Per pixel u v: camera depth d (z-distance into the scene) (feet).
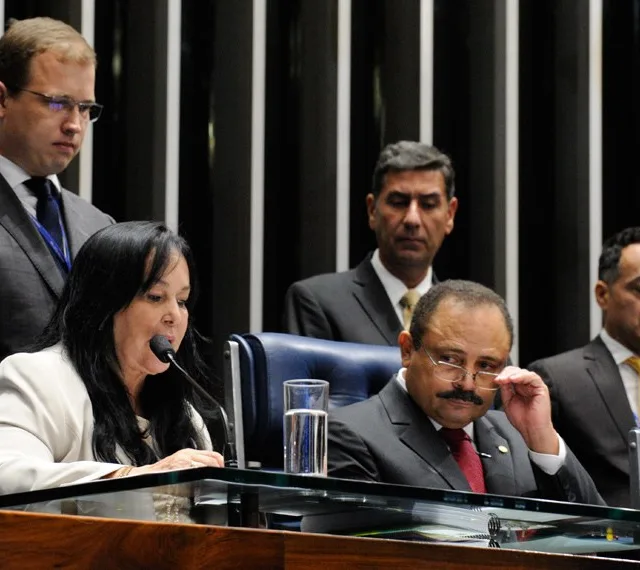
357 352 27.20
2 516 13.38
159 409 22.63
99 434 21.24
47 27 27.99
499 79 44.62
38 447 20.62
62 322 21.79
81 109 27.94
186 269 22.06
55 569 13.55
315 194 42.09
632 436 24.31
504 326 24.89
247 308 40.34
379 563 15.02
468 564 15.69
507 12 44.60
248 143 40.52
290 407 19.16
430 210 34.50
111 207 39.52
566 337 45.32
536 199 45.93
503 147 44.52
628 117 46.65
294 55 42.63
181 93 40.70
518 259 45.57
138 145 39.45
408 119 43.37
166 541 14.02
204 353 40.45
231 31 40.93
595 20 45.52
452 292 24.99
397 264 34.37
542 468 25.30
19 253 26.61
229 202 40.68
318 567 14.66
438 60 44.96
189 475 13.88
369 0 44.01
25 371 21.17
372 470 24.47
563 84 45.83
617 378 33.88
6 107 27.66
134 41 39.65
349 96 42.27
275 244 42.09
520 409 25.40
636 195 46.50
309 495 14.73
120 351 21.70
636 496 24.11
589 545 18.13
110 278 21.52
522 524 16.76
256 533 14.42
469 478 25.05
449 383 24.59
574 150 45.57
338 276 34.78
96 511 15.42
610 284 34.50
